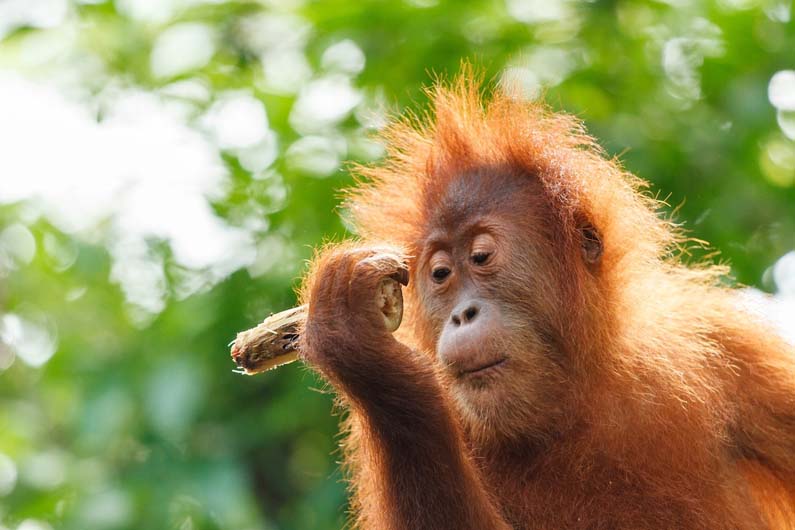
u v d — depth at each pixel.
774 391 10.20
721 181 13.65
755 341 10.34
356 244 9.11
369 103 14.17
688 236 13.50
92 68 15.45
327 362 8.56
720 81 14.18
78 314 15.57
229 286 13.60
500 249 9.39
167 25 15.30
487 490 9.35
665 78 14.42
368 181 13.30
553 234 9.47
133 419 13.63
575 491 9.39
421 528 8.67
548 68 14.23
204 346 13.52
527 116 10.18
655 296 10.02
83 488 13.57
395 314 8.65
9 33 15.64
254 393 13.73
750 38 14.22
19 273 16.95
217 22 15.31
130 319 15.16
